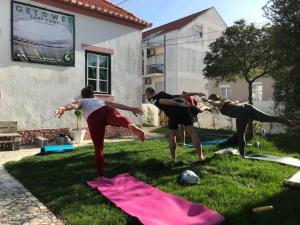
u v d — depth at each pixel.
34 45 12.52
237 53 19.14
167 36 39.50
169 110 8.04
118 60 15.38
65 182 6.82
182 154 8.99
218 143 10.83
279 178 6.77
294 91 13.85
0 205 5.67
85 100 6.96
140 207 5.30
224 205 5.38
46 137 12.84
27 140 12.36
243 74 19.91
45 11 12.82
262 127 14.93
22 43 12.21
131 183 6.56
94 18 14.41
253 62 18.95
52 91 13.04
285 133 14.12
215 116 19.06
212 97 8.83
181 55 38.72
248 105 8.70
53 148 10.23
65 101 13.42
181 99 7.98
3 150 11.08
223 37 19.89
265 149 10.34
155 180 6.79
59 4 13.18
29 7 12.39
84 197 5.89
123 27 15.55
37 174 7.51
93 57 14.48
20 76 12.20
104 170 7.64
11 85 11.98
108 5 16.11
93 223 4.78
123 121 6.61
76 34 13.80
